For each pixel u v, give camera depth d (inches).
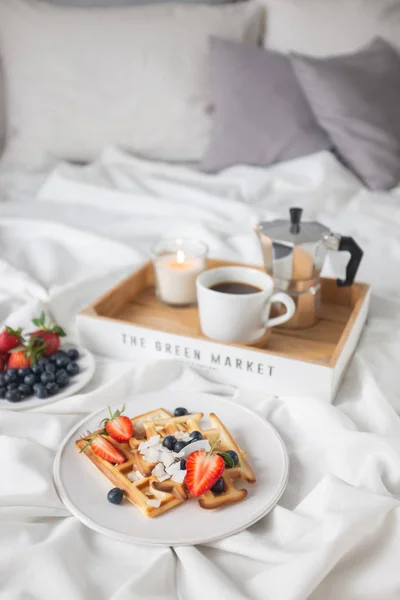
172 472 31.7
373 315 46.1
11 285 49.3
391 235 57.1
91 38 72.1
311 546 29.5
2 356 39.6
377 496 31.1
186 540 29.8
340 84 68.5
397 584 29.2
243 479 32.5
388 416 36.5
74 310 46.3
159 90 72.8
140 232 58.2
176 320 43.7
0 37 73.4
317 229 42.7
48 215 62.0
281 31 76.7
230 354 39.1
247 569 29.9
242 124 70.3
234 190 66.7
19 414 36.4
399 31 74.0
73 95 72.5
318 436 35.5
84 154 74.5
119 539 30.0
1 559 29.6
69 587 28.6
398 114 69.5
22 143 73.8
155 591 28.6
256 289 41.8
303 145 70.1
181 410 36.2
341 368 39.1
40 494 31.6
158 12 74.7
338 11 74.7
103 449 33.1
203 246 46.3
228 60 71.5
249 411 36.6
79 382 38.9
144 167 70.7
